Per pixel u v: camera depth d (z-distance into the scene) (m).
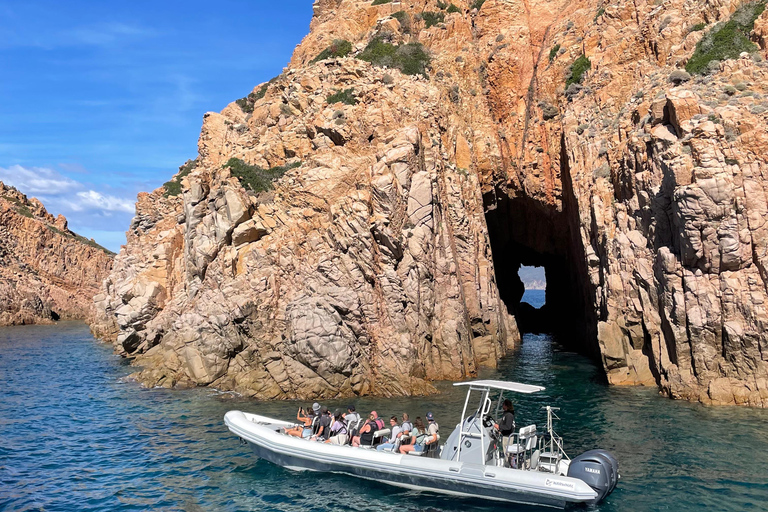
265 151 35.16
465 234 34.19
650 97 30.09
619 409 22.08
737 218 22.48
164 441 19.61
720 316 22.52
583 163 32.84
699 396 22.61
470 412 22.52
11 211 84.81
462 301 31.77
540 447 16.14
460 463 15.05
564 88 38.31
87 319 77.00
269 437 17.42
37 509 14.06
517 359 35.38
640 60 34.22
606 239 28.92
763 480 14.98
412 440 16.78
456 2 44.88
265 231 30.72
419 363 27.19
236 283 28.64
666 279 24.41
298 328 26.14
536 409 22.53
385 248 28.58
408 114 33.66
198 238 33.09
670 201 24.77
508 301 47.69
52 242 88.56
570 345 41.94
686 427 19.31
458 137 37.78
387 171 30.12
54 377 32.72
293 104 37.84
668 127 26.31
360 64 36.91
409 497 14.97
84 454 18.31
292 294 28.20
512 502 14.45
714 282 22.95
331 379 25.61
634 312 26.72
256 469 16.94
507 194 41.84
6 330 65.94
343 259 28.20
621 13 36.50
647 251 26.48
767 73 26.00
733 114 23.91
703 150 23.27
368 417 21.72
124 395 26.97
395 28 41.59
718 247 22.61
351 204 29.00
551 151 38.38
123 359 40.03
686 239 23.12
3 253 80.81
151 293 38.12
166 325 35.97
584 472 14.01
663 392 24.23
